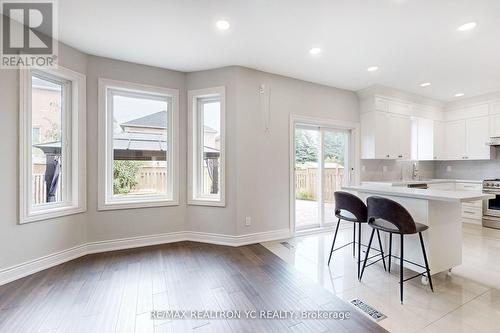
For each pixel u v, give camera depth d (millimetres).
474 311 1945
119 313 1917
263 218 3729
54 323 1792
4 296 2133
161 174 3697
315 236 3965
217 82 3588
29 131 2557
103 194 3219
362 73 3777
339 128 4598
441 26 2502
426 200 2301
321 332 1721
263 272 2643
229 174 3545
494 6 2184
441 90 4586
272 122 3812
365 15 2334
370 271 2654
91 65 3152
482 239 3777
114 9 2248
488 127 4836
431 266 2309
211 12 2301
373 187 2967
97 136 3195
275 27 2553
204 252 3227
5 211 2373
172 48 3004
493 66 3484
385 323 1808
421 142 5441
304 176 4309
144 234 3471
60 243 2844
